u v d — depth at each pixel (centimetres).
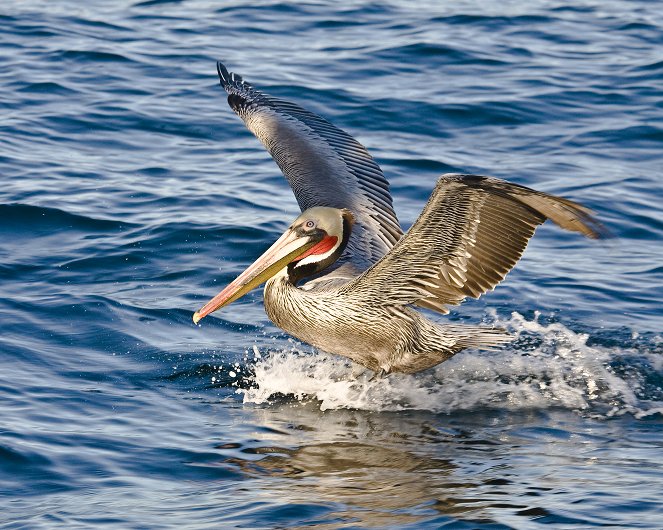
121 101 2153
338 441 1109
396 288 1240
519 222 1130
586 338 1387
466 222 1155
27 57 2341
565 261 1625
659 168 1938
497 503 945
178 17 2647
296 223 1264
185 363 1302
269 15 2664
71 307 1405
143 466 1025
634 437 1127
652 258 1631
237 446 1085
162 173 1880
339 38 2509
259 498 958
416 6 2744
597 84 2277
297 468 1033
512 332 1410
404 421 1181
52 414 1128
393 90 2217
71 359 1280
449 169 1900
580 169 1922
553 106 2175
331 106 2136
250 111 1557
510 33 2559
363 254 1348
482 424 1171
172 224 1667
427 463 1048
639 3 2833
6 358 1258
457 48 2434
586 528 890
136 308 1423
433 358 1283
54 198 1744
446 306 1248
